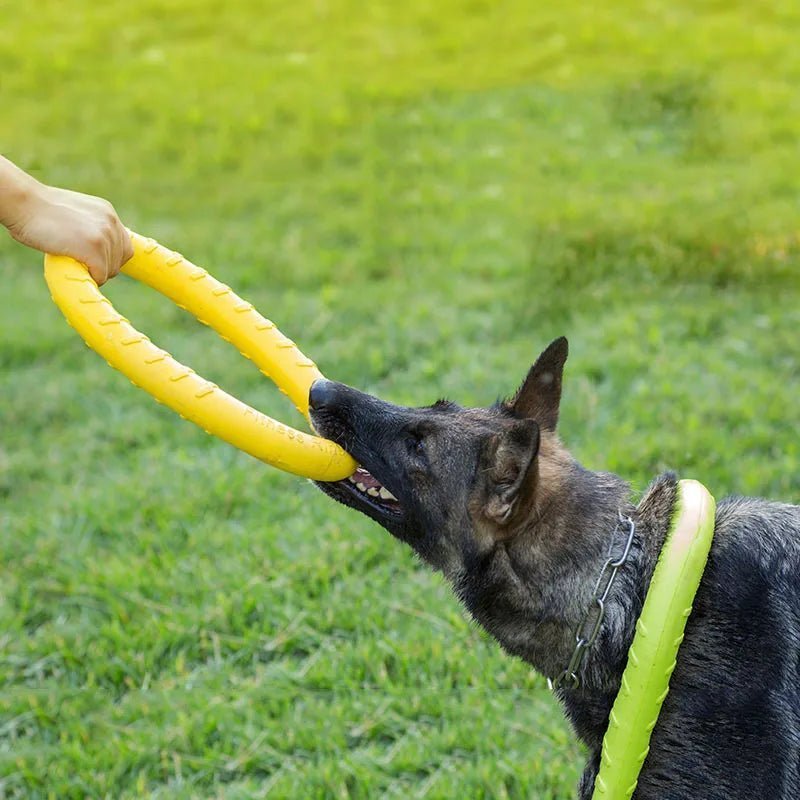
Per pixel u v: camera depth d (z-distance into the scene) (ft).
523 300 33.58
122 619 22.03
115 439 28.66
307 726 19.27
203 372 31.07
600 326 31.68
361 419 16.01
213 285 16.89
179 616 21.72
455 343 31.55
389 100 52.90
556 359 16.57
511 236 38.47
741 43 57.31
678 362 29.22
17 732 19.99
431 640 20.65
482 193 42.63
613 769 13.67
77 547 24.25
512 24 62.54
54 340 33.71
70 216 14.94
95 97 55.72
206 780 18.71
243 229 41.22
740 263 34.24
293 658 21.12
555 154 45.75
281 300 35.01
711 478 24.48
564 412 27.35
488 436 15.56
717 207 39.22
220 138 49.85
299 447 15.42
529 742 18.88
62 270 14.90
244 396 29.81
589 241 36.60
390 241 38.91
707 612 14.44
